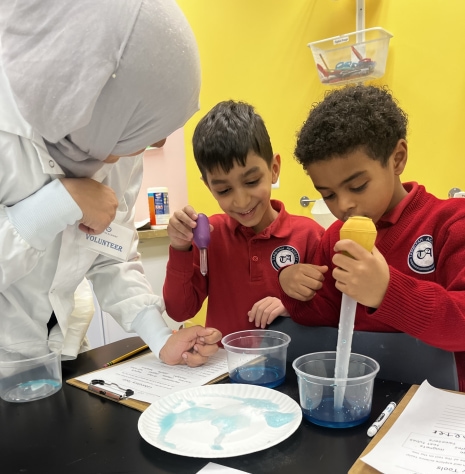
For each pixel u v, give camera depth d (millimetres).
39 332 877
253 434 545
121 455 526
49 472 503
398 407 578
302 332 804
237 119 1003
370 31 1514
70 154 704
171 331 891
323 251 967
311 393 577
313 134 767
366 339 705
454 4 1486
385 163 766
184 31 583
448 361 646
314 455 497
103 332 1944
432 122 1577
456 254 750
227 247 1162
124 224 988
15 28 547
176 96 603
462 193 1476
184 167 2279
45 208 694
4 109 670
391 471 445
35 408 676
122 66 550
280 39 1862
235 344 803
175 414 605
